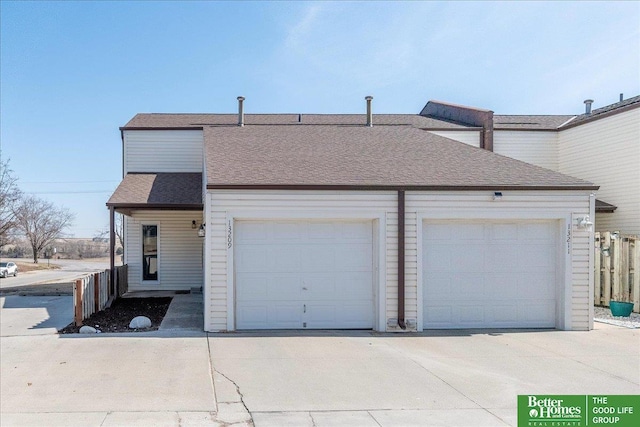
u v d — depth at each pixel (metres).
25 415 4.88
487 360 7.07
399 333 9.03
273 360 6.94
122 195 14.15
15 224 35.78
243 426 4.66
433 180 9.55
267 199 9.08
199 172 17.16
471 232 9.59
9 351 7.38
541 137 16.98
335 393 5.59
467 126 17.23
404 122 18.45
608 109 16.36
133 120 18.27
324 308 9.36
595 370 6.59
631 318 10.70
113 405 5.16
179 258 16.22
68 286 19.89
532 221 9.64
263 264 9.24
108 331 9.05
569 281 9.46
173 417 4.85
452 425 4.72
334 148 11.81
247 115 19.75
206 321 8.91
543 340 8.48
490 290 9.60
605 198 14.95
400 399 5.41
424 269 9.49
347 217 9.22
